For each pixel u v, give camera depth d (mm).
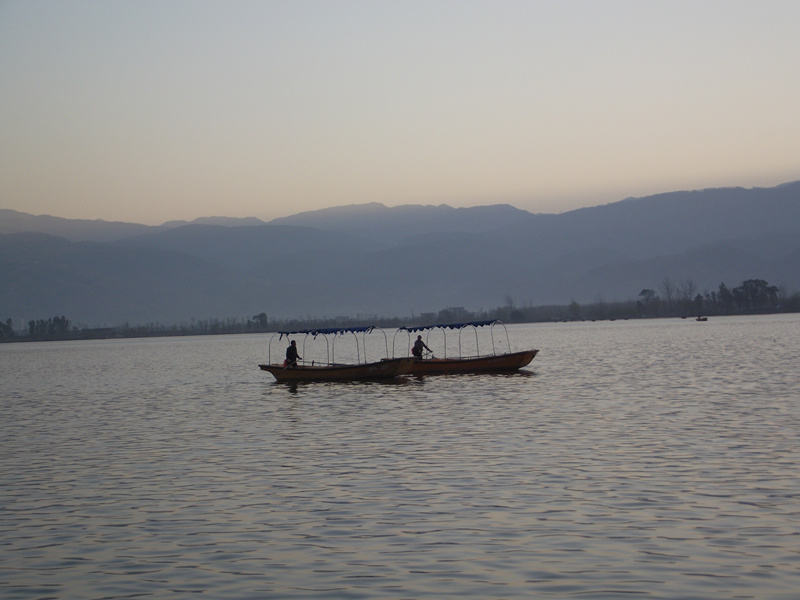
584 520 16094
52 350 151500
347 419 32938
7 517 17812
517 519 16328
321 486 19922
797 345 74688
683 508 16688
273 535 15844
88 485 21031
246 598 12656
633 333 126688
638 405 33656
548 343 104438
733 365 53781
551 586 12680
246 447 26484
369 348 110688
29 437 30688
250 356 97500
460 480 19969
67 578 13742
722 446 23172
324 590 12859
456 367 54906
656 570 13211
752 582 12570
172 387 53781
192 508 18172
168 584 13344
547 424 28938
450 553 14398
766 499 17156
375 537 15484
